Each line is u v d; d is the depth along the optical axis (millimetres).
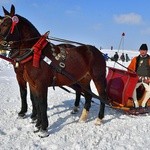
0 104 9328
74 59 7496
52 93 11516
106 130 7418
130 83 8453
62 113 8594
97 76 7988
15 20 6652
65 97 10766
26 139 6688
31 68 6777
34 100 7406
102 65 8078
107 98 8500
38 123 7203
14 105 9273
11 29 6668
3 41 6738
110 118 8383
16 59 6848
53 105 9391
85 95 8117
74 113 8641
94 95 7777
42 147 6320
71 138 6828
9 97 10516
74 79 7434
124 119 8320
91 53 7930
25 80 7605
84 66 7746
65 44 8188
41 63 6820
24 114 8016
